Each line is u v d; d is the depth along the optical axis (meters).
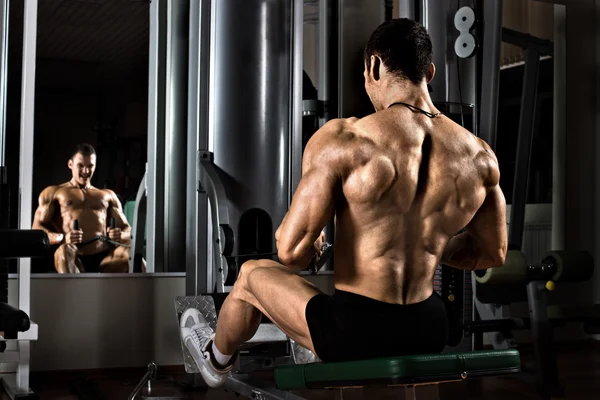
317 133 2.00
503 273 3.92
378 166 1.91
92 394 3.51
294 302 2.04
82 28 4.85
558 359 4.94
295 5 3.92
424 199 1.97
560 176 5.65
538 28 5.68
